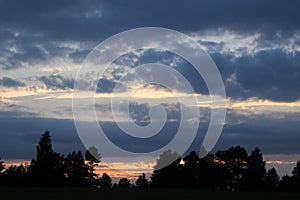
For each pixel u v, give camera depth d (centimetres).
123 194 7894
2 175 11775
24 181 11900
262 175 13600
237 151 13350
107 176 13375
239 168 13500
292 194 8594
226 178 13200
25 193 7962
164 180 12606
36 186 11781
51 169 12288
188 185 12669
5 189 9406
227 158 13388
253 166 13450
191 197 7350
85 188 10106
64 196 7256
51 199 6650
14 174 11844
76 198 6881
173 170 12662
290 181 12888
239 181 13425
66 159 12938
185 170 12762
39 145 12369
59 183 12488
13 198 6856
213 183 13075
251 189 13225
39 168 12131
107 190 9194
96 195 7538
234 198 7294
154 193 8250
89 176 13112
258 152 13550
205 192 8869
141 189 9925
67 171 12912
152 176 12706
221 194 8281
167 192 8650
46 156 12300
